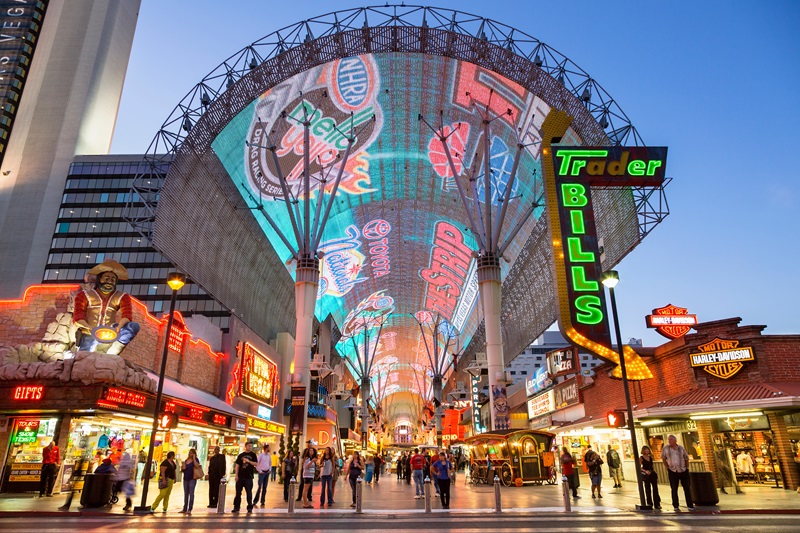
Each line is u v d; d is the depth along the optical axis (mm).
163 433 27328
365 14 42969
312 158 54906
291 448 38438
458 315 96188
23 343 20969
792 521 11641
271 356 49719
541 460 26828
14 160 90375
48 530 10664
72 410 18844
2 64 98562
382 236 79375
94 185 86688
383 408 183750
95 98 99438
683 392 22344
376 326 114438
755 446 20625
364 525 11875
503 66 41969
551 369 40281
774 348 20547
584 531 10312
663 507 14664
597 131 38781
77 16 104375
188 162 38500
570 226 25203
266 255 54844
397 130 55719
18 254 82438
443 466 16375
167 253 37219
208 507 16219
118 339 21312
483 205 59562
